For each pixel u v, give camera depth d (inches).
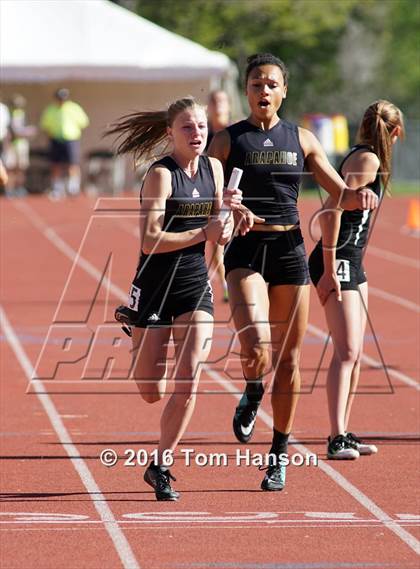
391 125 599.5
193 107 512.7
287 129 553.6
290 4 3617.1
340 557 451.5
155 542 468.8
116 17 2518.5
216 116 1066.7
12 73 2450.8
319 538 475.8
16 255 1626.5
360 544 467.8
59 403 747.4
